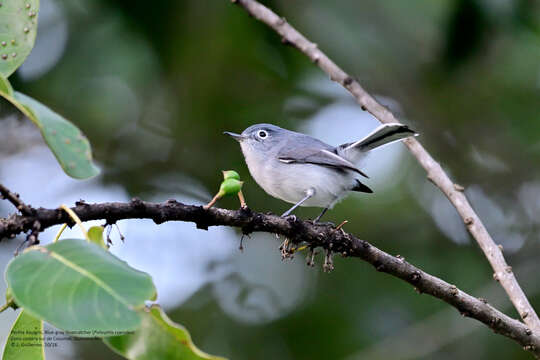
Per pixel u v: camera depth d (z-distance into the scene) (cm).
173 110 1289
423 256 1212
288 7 1214
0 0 472
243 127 1300
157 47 1118
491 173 1341
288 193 919
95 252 369
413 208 1280
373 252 577
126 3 1074
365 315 1144
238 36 1145
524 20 986
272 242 1270
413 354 1040
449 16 996
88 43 1123
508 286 610
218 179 1315
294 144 929
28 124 1285
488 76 1192
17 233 430
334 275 1203
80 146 384
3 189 425
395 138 823
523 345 585
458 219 1244
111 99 1220
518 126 1313
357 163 902
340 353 1107
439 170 688
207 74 1203
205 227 509
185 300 1180
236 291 1203
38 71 1141
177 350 387
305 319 1153
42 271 348
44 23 1124
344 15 1240
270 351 1120
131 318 335
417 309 1136
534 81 1194
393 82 1345
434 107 1348
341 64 1309
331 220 1267
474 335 1080
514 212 1295
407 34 1230
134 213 473
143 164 1326
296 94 1330
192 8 1088
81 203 458
